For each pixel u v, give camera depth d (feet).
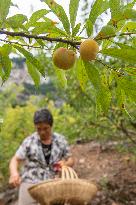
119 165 28.43
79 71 5.65
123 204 24.07
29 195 15.57
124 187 25.38
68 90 23.76
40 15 5.54
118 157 29.66
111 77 5.43
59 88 24.18
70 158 16.15
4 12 5.28
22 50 5.63
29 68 6.47
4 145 30.55
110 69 5.33
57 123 27.84
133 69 5.31
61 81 6.44
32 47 5.83
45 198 13.94
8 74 5.85
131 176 26.73
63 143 16.14
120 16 5.02
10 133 31.37
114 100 19.88
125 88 5.34
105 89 5.38
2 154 29.94
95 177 27.27
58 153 15.93
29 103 32.50
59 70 6.37
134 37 5.39
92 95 23.00
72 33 5.38
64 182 13.96
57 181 13.97
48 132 15.79
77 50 5.34
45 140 15.84
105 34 5.12
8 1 5.27
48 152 15.85
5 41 5.70
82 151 31.32
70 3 5.31
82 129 24.71
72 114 25.09
